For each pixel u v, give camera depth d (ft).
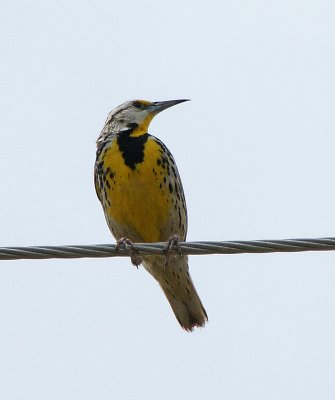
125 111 47.16
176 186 44.27
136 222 44.29
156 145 44.29
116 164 43.73
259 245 35.91
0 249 35.81
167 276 45.32
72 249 36.47
